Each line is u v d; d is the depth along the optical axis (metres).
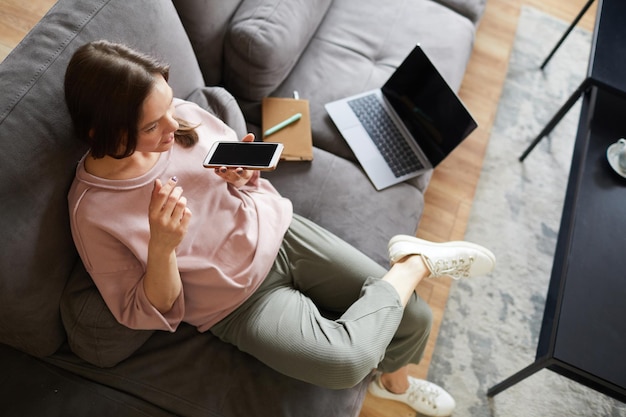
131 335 1.01
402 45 1.65
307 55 1.59
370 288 1.10
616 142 1.54
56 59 0.91
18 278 0.85
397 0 1.74
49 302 0.94
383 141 1.47
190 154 1.06
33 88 0.87
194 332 1.12
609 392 1.21
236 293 1.05
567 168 2.03
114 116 0.80
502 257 1.81
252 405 1.04
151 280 0.92
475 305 1.70
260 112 1.46
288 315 1.07
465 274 1.31
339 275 1.17
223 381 1.06
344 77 1.56
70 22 0.94
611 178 1.47
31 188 0.85
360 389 1.15
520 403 1.56
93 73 0.78
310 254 1.17
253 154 1.04
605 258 1.33
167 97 0.85
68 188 0.93
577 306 1.25
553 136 2.10
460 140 1.35
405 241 1.26
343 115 1.49
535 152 2.05
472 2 1.80
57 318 0.99
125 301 0.95
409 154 1.47
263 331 1.04
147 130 0.85
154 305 0.96
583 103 1.79
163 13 1.08
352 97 1.52
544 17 2.44
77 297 0.97
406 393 1.46
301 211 1.33
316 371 1.01
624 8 1.71
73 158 0.93
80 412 0.99
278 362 1.03
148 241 0.95
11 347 1.05
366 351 1.02
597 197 1.43
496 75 2.21
